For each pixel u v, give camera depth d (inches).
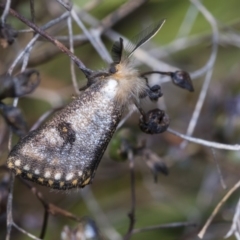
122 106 7.5
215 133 10.2
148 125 7.9
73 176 7.4
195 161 10.4
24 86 8.2
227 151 10.3
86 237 8.4
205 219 10.4
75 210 10.4
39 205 10.1
